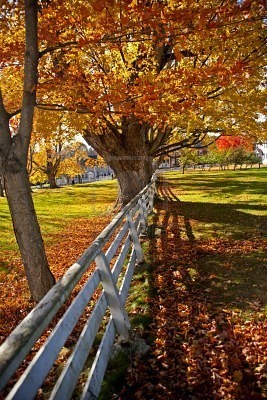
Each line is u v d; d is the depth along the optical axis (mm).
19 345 1579
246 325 4180
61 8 5480
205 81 6797
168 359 3559
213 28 5645
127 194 15227
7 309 5777
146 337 4031
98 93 6781
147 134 15961
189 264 6621
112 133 14312
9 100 9055
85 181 90438
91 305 5266
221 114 10305
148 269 6363
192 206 15258
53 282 5664
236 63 6332
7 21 6547
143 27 5934
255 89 9773
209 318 4434
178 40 6059
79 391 3100
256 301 4797
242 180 32156
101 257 3562
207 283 5613
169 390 3094
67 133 13133
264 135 12445
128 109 6836
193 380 3217
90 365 3492
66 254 9367
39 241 5453
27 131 5188
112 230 4191
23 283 7191
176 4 6055
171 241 8523
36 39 5098
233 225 10164
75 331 4465
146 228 9594
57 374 3549
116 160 14883
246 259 6668
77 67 7832
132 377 3258
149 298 5086
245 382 3148
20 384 1572
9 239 11797
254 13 5809
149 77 6727
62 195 30328
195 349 3723
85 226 13688
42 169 48812
